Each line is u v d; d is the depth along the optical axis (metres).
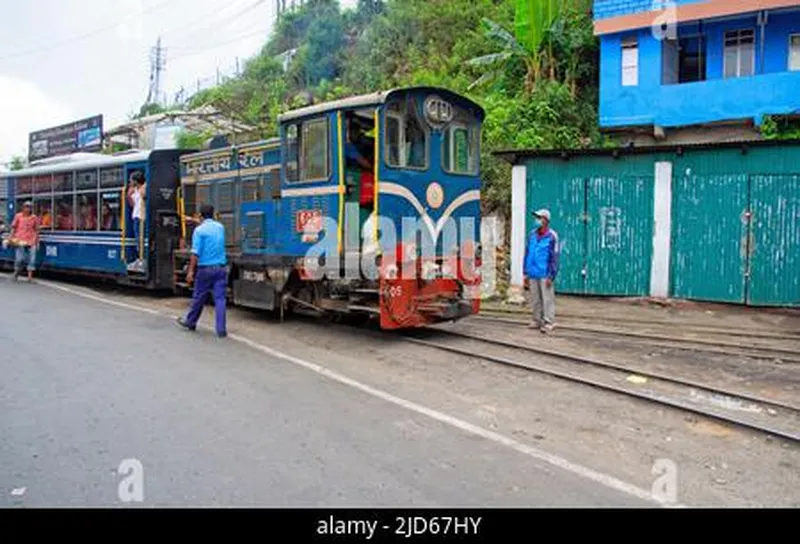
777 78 17.72
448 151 10.15
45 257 17.64
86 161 15.98
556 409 6.41
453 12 28.33
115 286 16.67
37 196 18.09
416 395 6.80
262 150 11.23
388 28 29.73
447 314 9.56
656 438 5.61
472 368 8.06
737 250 13.39
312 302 10.51
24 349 8.55
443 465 4.87
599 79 21.59
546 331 10.61
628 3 19.58
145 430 5.50
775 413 6.41
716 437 5.66
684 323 11.58
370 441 5.36
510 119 19.58
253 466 4.77
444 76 24.52
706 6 18.67
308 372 7.69
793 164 12.87
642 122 19.70
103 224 15.35
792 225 12.91
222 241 10.09
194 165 13.30
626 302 14.13
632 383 7.47
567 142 19.62
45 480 4.46
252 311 12.46
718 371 8.13
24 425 5.58
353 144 9.60
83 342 9.09
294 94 32.25
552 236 10.66
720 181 13.50
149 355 8.36
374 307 9.48
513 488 4.48
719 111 18.55
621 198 14.45
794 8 17.92
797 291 12.92
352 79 29.27
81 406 6.13
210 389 6.81
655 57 19.45
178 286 13.71
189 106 41.03
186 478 4.53
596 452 5.25
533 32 20.81
